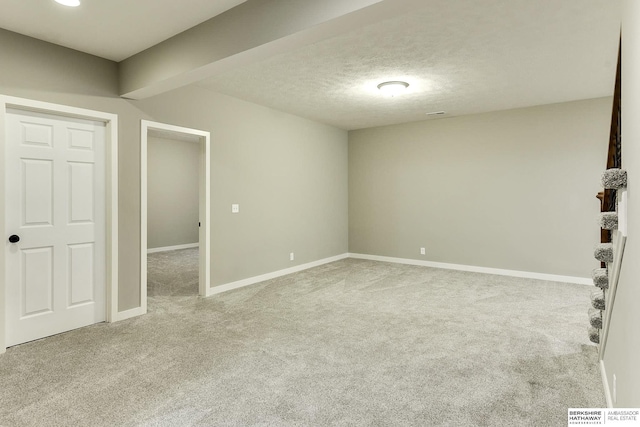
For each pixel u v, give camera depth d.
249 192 5.05
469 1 2.47
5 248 2.89
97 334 3.23
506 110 5.52
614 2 2.48
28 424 1.95
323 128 6.50
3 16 2.65
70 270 3.33
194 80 3.11
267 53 2.56
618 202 1.81
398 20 2.72
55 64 3.12
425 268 6.14
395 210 6.66
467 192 5.91
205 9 2.59
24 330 3.04
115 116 3.53
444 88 4.40
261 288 4.84
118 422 1.97
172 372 2.54
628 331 1.52
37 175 3.10
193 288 4.85
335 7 2.06
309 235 6.21
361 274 5.69
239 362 2.69
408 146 6.47
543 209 5.30
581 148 5.01
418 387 2.34
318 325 3.46
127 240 3.66
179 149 8.70
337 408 2.11
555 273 5.24
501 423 1.96
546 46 3.20
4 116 2.84
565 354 2.81
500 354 2.82
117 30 2.89
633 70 1.48
